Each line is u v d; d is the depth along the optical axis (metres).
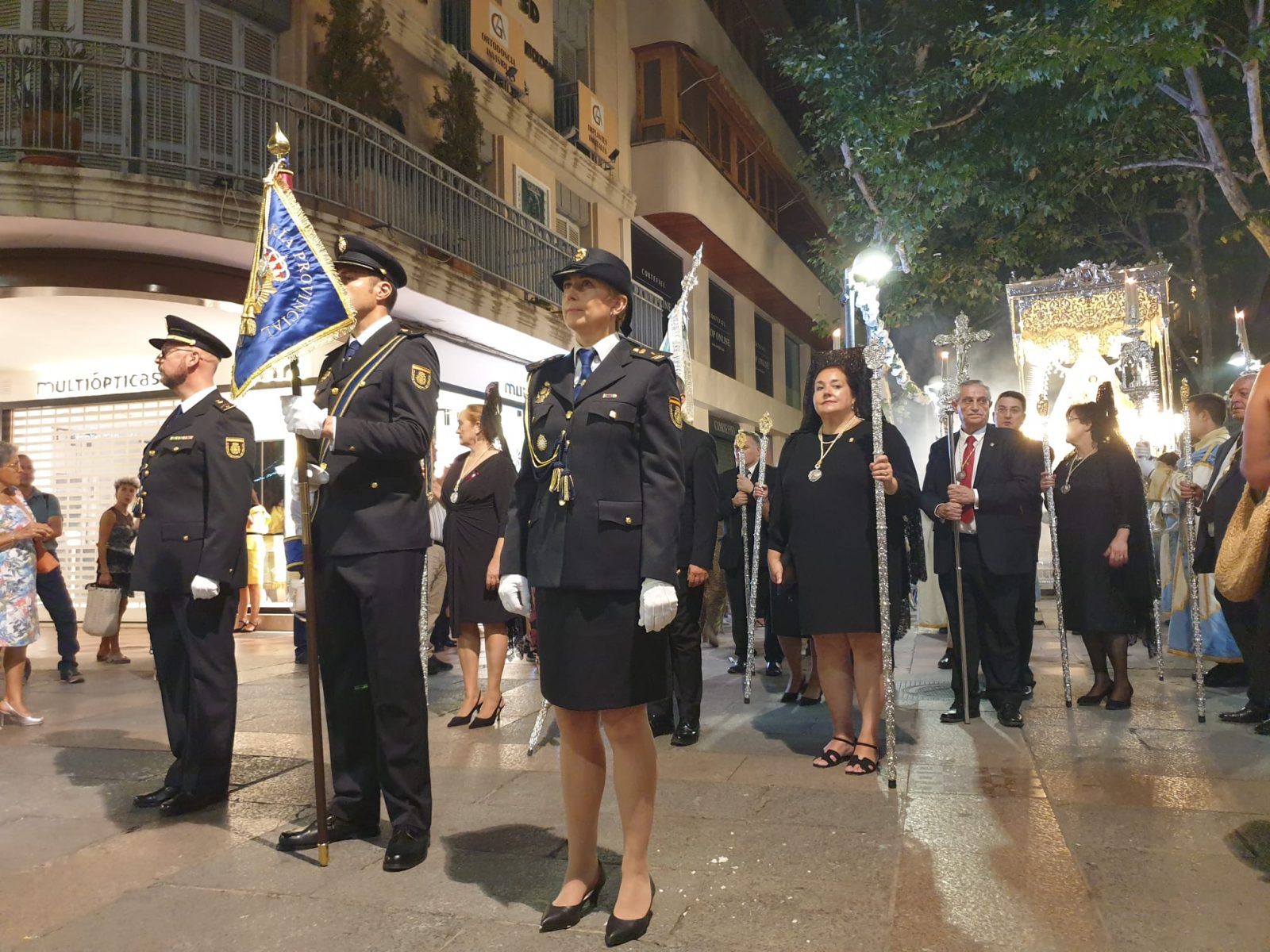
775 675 7.98
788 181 26.09
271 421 12.79
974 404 5.87
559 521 2.87
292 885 3.20
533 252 14.16
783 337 28.38
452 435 13.45
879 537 4.33
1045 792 4.02
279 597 12.85
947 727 5.40
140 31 10.13
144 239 9.20
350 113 10.41
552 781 4.38
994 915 2.80
